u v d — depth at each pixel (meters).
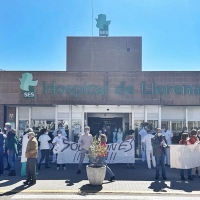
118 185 10.03
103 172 9.89
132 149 13.89
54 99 17.34
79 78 17.34
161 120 18.47
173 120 18.52
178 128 18.50
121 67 24.97
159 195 8.77
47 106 18.59
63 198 8.38
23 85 17.41
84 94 17.30
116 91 17.27
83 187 9.70
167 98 17.30
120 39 25.22
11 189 9.44
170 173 12.40
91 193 8.95
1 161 12.12
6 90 17.53
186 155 11.05
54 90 17.36
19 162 15.55
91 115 19.61
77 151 13.82
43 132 13.80
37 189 9.43
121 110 18.41
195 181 10.74
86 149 12.23
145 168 13.70
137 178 11.28
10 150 11.87
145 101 17.27
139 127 18.20
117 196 8.63
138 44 25.20
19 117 18.67
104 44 25.14
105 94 17.27
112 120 19.86
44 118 18.69
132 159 13.82
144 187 9.77
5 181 10.68
